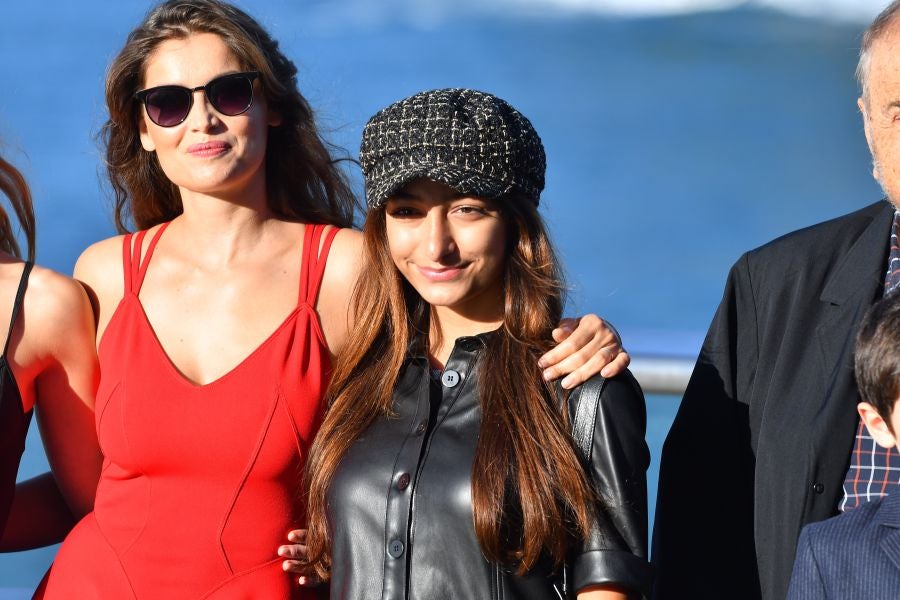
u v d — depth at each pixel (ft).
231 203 40.60
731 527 37.45
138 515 38.55
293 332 39.47
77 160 236.84
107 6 314.96
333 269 40.55
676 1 336.70
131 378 39.09
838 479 34.71
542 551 33.35
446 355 36.96
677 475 38.52
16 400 39.91
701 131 279.69
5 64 279.28
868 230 36.99
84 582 38.52
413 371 36.58
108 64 42.11
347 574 34.40
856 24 328.29
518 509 33.22
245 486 38.19
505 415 34.01
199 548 38.06
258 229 41.04
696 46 318.04
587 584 33.09
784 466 35.47
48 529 43.39
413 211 35.29
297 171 43.57
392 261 36.81
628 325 203.62
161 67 39.96
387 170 34.86
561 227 238.07
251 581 38.01
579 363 34.47
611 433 33.76
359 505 34.53
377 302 37.04
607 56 313.94
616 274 221.46
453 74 296.71
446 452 34.24
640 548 33.30
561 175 259.60
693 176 259.19
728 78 303.68
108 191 44.88
